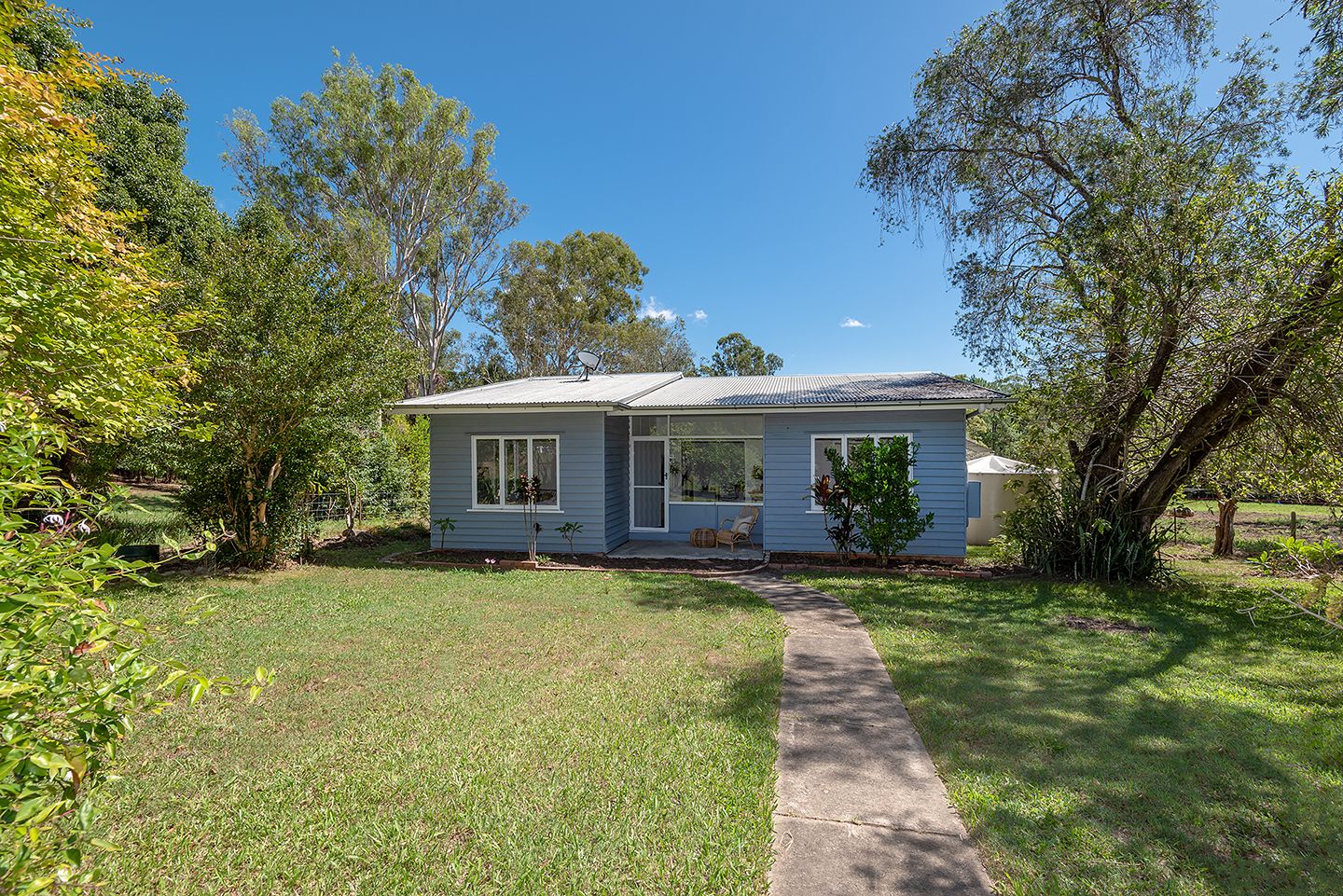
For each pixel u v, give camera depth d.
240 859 3.01
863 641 6.70
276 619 7.41
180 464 9.62
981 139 12.33
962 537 11.48
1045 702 4.94
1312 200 7.60
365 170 29.39
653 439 14.16
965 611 7.97
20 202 4.76
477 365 42.88
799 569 10.96
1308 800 3.51
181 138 16.55
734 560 11.64
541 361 40.09
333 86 28.33
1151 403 9.61
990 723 4.55
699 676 5.54
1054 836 3.18
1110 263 9.55
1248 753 4.05
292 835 3.20
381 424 17.42
